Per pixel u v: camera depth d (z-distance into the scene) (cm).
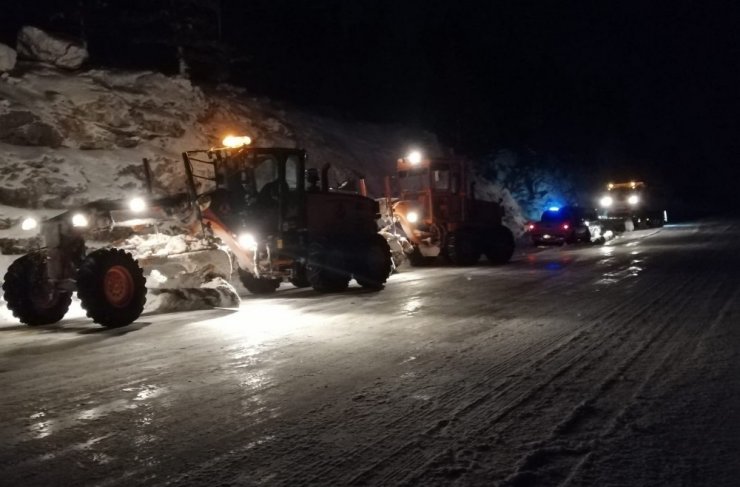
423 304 1226
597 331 928
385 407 604
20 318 1090
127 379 716
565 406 598
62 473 470
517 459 479
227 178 1337
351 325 1022
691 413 573
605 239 3042
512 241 2147
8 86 1861
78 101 1897
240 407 611
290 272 1403
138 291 1055
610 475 450
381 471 463
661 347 822
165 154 1955
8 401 645
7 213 1517
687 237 2944
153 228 1333
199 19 2697
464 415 578
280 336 941
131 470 473
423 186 2017
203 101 2283
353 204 1524
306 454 496
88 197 1680
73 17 2342
